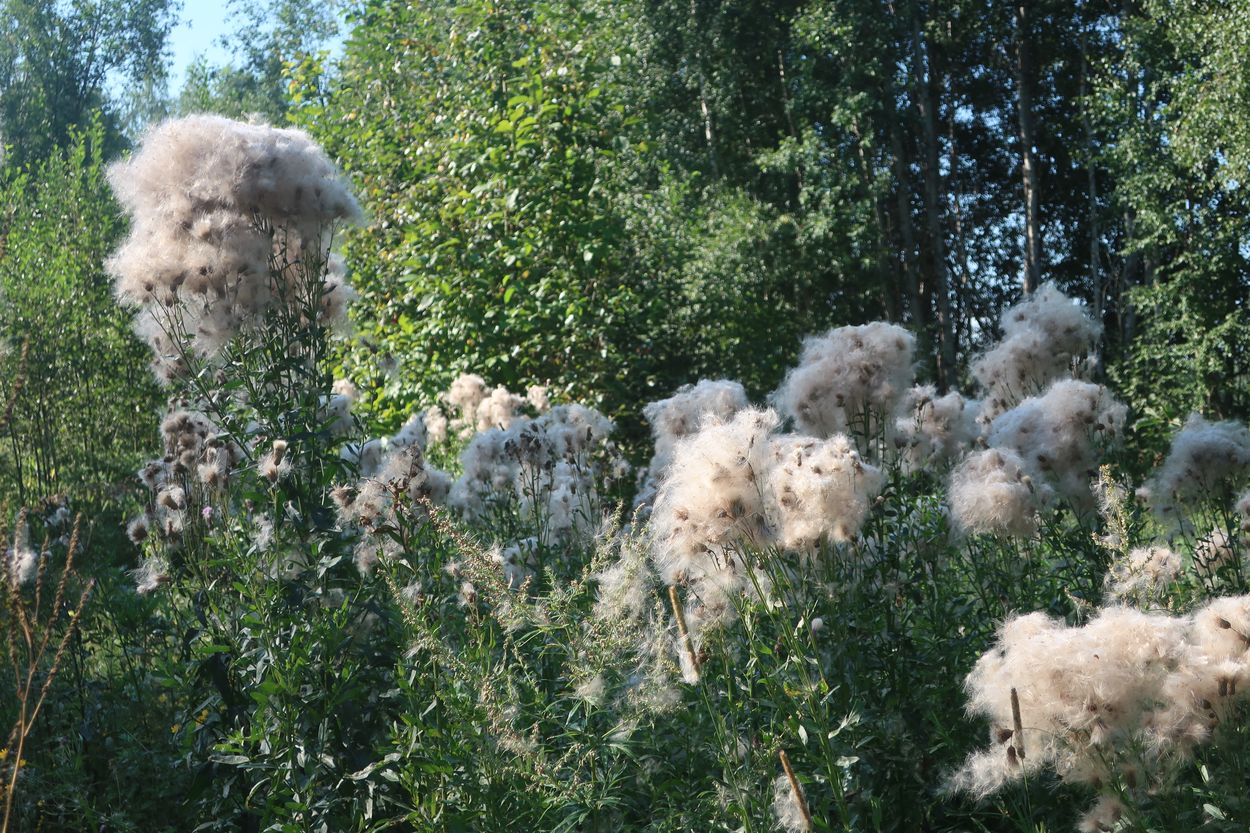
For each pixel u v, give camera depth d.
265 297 4.71
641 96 29.81
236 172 4.56
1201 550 4.67
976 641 4.31
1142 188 24.16
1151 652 2.78
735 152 31.33
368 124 14.91
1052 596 4.53
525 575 5.04
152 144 4.70
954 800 3.92
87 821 4.51
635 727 3.59
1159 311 23.95
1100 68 28.75
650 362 13.73
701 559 3.48
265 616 3.96
